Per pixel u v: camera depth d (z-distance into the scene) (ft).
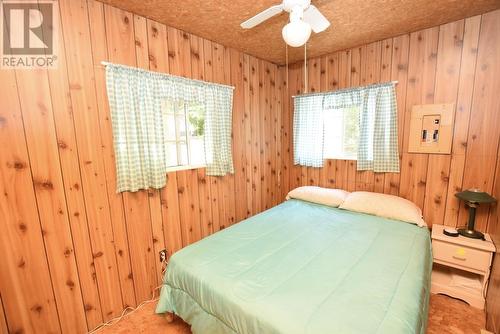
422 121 7.82
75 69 5.42
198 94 7.91
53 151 5.24
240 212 10.13
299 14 4.57
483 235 6.73
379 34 7.84
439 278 7.05
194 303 4.92
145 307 6.90
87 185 5.77
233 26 7.13
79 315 5.83
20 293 5.01
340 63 9.37
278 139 11.64
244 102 9.76
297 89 10.88
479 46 6.75
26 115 4.88
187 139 8.15
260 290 4.30
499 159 6.73
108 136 6.04
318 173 10.62
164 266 7.48
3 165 4.68
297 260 5.30
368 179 9.19
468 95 7.04
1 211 4.71
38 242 5.16
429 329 5.66
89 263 5.93
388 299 3.97
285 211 8.47
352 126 9.64
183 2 5.79
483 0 5.94
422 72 7.68
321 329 3.37
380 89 8.38
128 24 6.19
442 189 7.70
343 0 5.86
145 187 6.64
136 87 6.33
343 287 4.31
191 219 8.23
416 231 6.62
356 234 6.49
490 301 5.81
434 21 7.00
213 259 5.41
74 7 5.32
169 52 7.11
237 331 4.01
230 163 9.20
